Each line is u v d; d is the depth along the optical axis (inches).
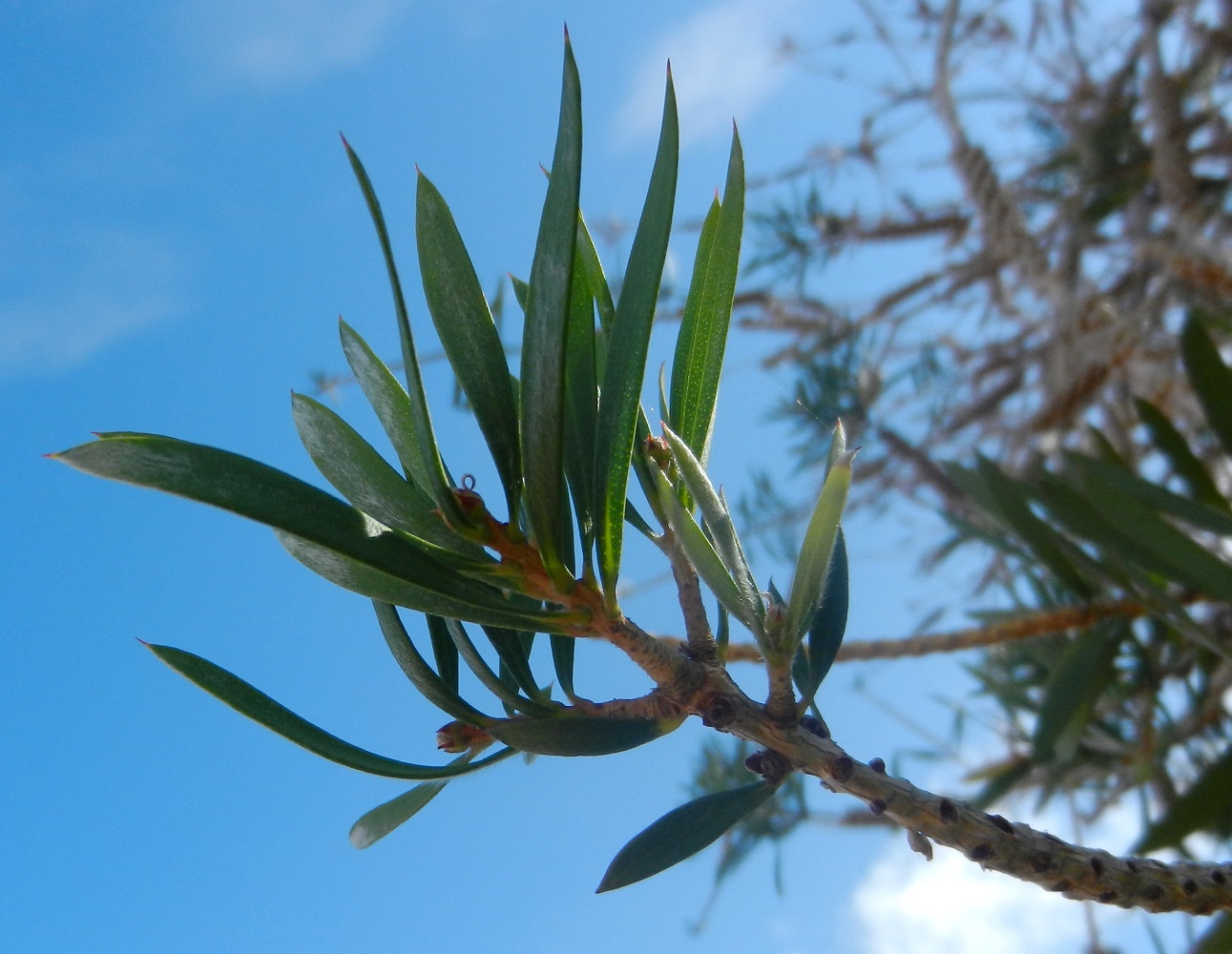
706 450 9.2
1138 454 26.8
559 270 8.0
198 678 8.6
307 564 8.8
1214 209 28.3
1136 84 33.9
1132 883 9.2
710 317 9.2
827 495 8.3
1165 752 15.5
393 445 9.2
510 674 9.5
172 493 7.7
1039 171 37.5
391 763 8.8
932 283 38.0
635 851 9.0
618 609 8.8
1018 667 18.7
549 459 8.3
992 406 35.9
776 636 8.8
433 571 8.4
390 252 7.7
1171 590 14.4
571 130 7.8
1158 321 27.0
